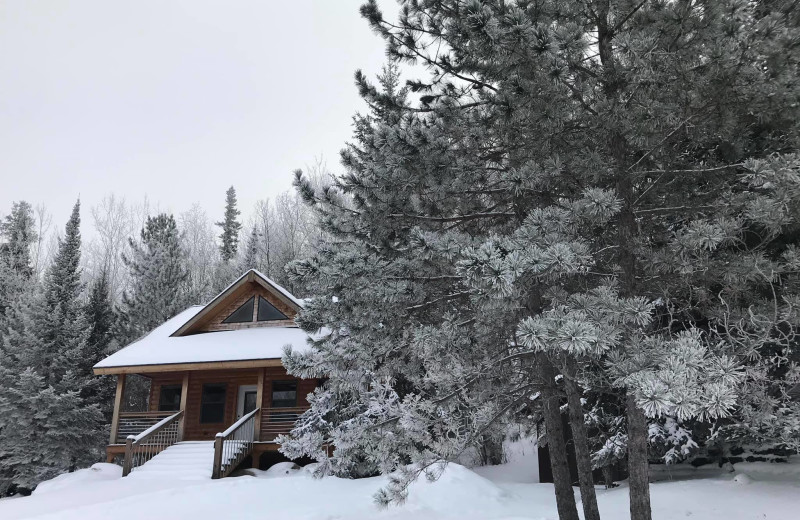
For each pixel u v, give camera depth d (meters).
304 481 12.02
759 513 7.47
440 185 6.13
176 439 16.61
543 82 5.02
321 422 12.62
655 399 3.49
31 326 21.64
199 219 48.50
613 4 5.54
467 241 5.23
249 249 36.16
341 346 6.47
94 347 23.64
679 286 5.70
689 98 5.05
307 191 6.61
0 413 19.23
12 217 42.81
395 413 6.34
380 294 5.64
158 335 19.67
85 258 44.72
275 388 18.45
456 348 5.71
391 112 6.88
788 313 4.91
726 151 5.70
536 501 10.53
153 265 28.97
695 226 4.83
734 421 8.80
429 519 9.00
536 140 5.66
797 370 5.52
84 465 20.44
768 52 4.75
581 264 4.52
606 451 10.64
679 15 4.97
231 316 19.88
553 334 3.88
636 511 5.09
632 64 5.14
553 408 6.92
